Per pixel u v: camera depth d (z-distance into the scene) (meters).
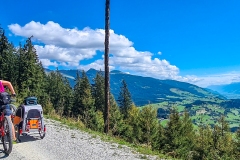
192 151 47.38
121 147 9.85
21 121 9.06
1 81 7.25
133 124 43.31
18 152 7.52
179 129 44.06
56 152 7.91
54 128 12.43
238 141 46.34
